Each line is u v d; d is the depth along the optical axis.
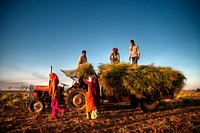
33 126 6.25
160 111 9.08
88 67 9.11
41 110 9.12
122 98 8.62
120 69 8.41
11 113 9.06
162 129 5.40
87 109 7.33
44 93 9.82
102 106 10.80
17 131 5.62
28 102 10.09
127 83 8.09
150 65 8.81
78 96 9.05
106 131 5.50
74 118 7.61
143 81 8.21
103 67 8.86
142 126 5.98
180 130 5.29
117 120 7.06
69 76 9.46
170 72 8.59
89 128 5.91
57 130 5.66
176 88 8.70
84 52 10.19
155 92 8.53
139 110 9.52
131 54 10.92
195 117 7.23
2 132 5.57
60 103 10.15
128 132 5.27
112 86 8.31
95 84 7.49
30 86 10.15
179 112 8.69
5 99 15.54
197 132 5.14
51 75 8.00
